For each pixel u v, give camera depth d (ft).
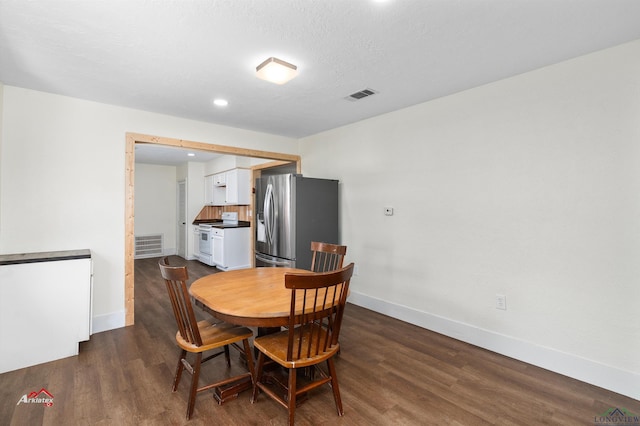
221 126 13.10
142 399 6.45
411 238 10.85
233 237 19.86
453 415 6.02
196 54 7.06
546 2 5.31
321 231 12.99
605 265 6.95
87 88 9.01
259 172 20.65
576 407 6.27
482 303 9.00
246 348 6.57
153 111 11.14
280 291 6.82
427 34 6.30
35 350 7.88
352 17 5.70
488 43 6.65
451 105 9.67
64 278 8.28
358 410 6.15
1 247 8.70
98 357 8.28
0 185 8.66
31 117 9.09
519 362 8.11
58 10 5.41
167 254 25.48
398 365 7.93
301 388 5.78
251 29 6.08
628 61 6.63
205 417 5.91
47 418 5.84
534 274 8.00
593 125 7.08
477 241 9.11
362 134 12.59
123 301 10.48
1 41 6.43
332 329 6.59
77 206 9.78
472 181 9.20
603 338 6.97
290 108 10.95
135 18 5.69
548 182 7.75
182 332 6.31
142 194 24.31
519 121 8.22
